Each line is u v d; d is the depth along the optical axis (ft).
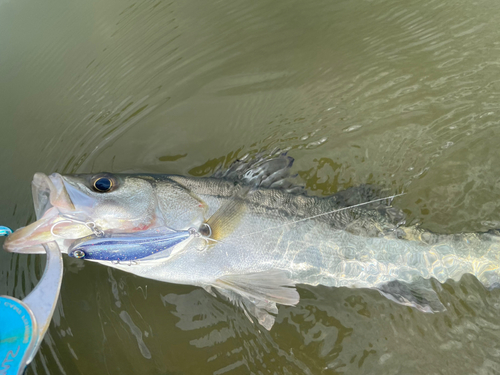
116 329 1.69
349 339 1.60
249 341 1.63
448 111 2.10
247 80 2.45
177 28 2.76
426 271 1.61
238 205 1.57
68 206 1.34
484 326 1.54
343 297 1.68
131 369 1.61
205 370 1.59
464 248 1.61
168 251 1.45
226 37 2.65
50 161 2.29
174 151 2.22
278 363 1.58
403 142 2.04
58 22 3.06
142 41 2.76
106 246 1.33
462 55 2.29
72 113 2.49
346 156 2.07
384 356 1.55
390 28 2.51
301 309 1.68
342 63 2.41
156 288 1.76
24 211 2.09
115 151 2.25
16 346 1.08
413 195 1.87
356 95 2.27
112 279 1.78
